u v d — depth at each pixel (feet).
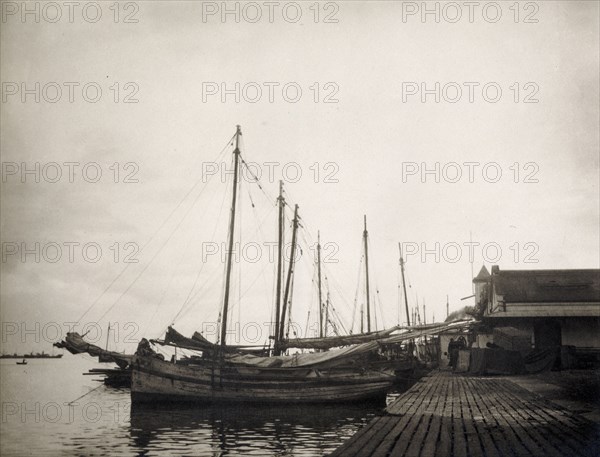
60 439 87.35
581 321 150.82
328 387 131.44
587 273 157.69
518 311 149.18
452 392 82.99
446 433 45.96
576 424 50.19
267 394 128.88
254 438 86.53
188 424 103.04
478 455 36.99
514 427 48.78
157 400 126.52
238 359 130.00
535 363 124.06
